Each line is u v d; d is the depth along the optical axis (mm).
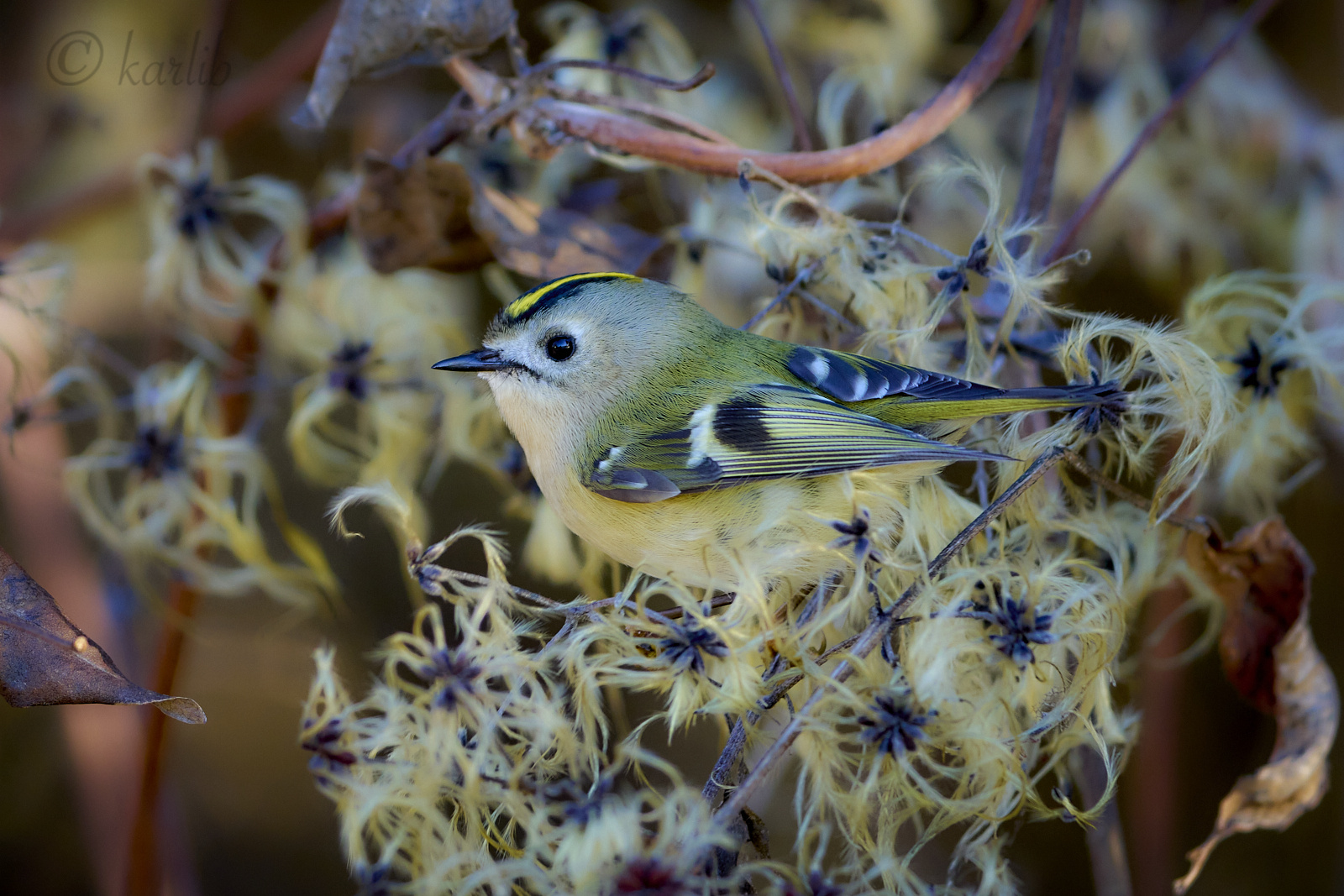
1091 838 1563
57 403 1630
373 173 1573
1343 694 1634
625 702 1632
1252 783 1549
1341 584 1634
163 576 1628
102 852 1612
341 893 1636
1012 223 1571
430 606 1519
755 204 1558
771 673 1530
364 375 1589
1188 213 1640
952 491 1547
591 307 1568
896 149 1558
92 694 1522
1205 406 1535
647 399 1562
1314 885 1629
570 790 1515
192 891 1609
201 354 1609
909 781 1525
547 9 1620
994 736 1523
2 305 1595
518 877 1514
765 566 1545
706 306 1619
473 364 1572
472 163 1610
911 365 1557
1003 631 1524
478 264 1582
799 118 1577
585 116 1562
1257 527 1554
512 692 1517
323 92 1561
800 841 1518
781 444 1550
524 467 1590
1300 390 1579
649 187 1605
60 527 1617
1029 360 1562
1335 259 1631
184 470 1587
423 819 1516
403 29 1559
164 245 1595
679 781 1509
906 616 1524
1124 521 1561
